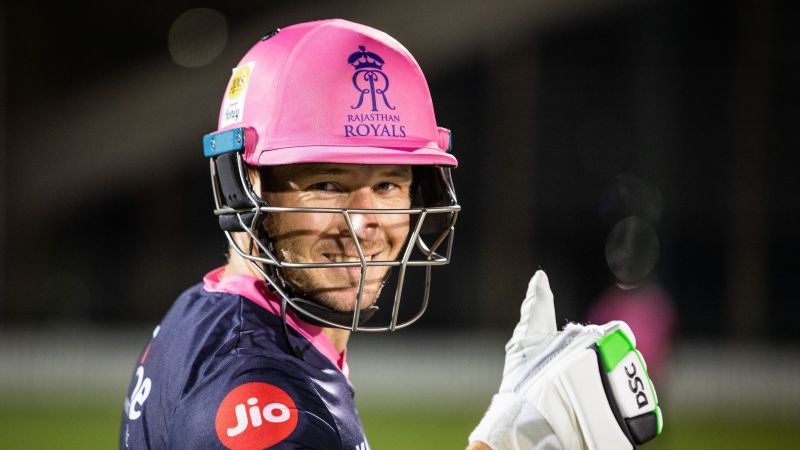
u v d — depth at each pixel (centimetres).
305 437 611
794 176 8512
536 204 8806
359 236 698
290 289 703
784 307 8150
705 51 8719
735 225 7838
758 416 4625
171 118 8550
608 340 672
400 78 718
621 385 663
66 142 8375
